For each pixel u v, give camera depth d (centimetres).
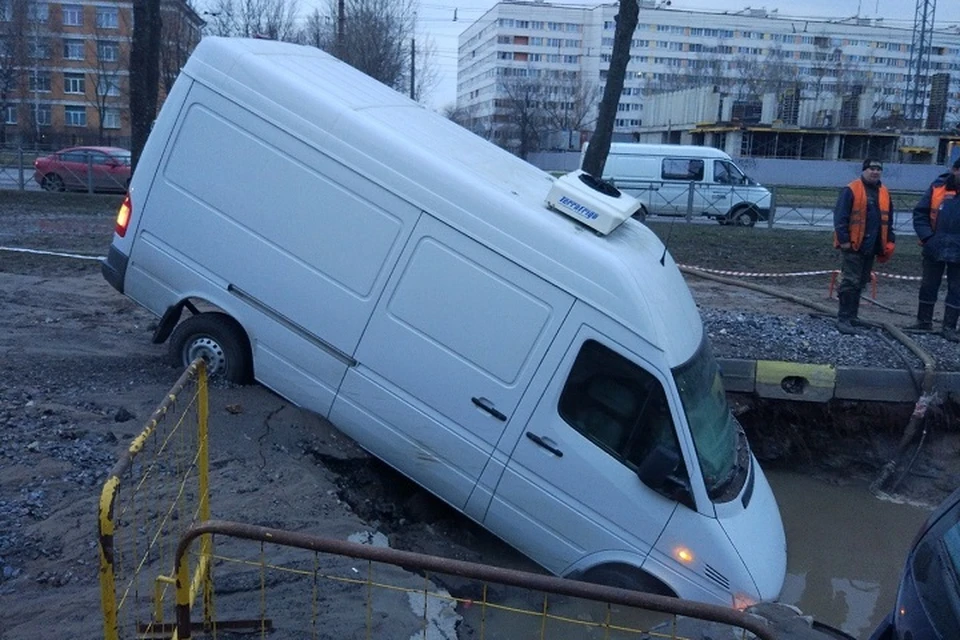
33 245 1591
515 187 662
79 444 638
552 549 616
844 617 700
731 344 1050
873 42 12300
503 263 612
